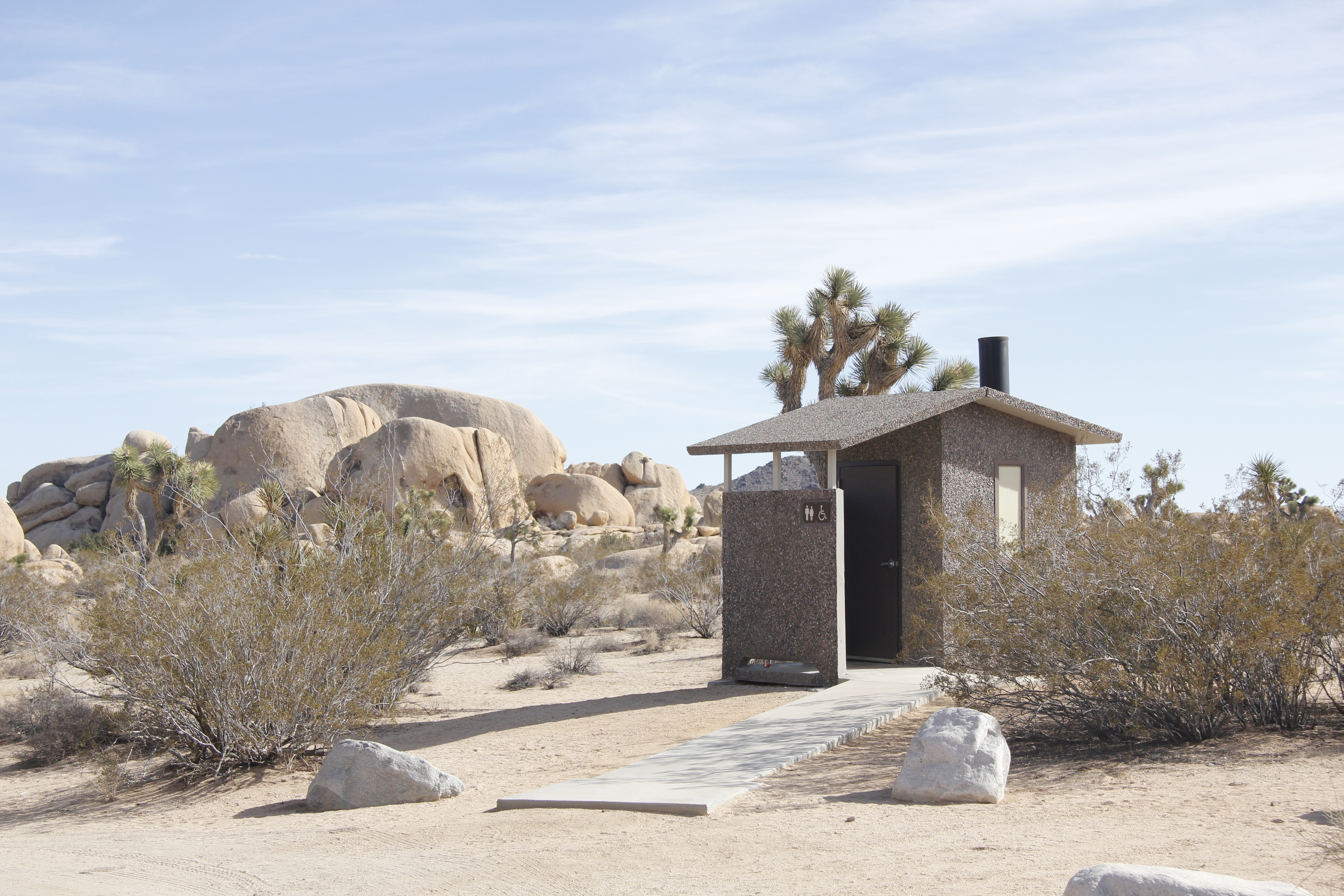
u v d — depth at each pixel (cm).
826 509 1267
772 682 1289
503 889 565
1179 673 838
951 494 1352
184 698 1062
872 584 1404
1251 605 838
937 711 949
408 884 591
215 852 734
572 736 1122
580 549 4975
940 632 1219
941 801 710
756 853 609
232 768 1069
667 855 619
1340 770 709
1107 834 591
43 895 603
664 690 1420
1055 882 502
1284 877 483
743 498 1326
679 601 2406
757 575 1312
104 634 1088
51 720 1240
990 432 1413
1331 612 842
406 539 1393
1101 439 1486
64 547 6425
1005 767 730
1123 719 860
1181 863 520
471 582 1493
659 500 7606
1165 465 1021
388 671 1153
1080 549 946
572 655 1883
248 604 1095
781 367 2481
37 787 1095
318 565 1186
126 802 996
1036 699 916
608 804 765
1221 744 827
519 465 8394
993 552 981
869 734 983
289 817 874
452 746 1131
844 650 1283
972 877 523
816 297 2355
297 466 6356
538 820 749
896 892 507
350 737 1139
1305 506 971
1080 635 888
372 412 7144
